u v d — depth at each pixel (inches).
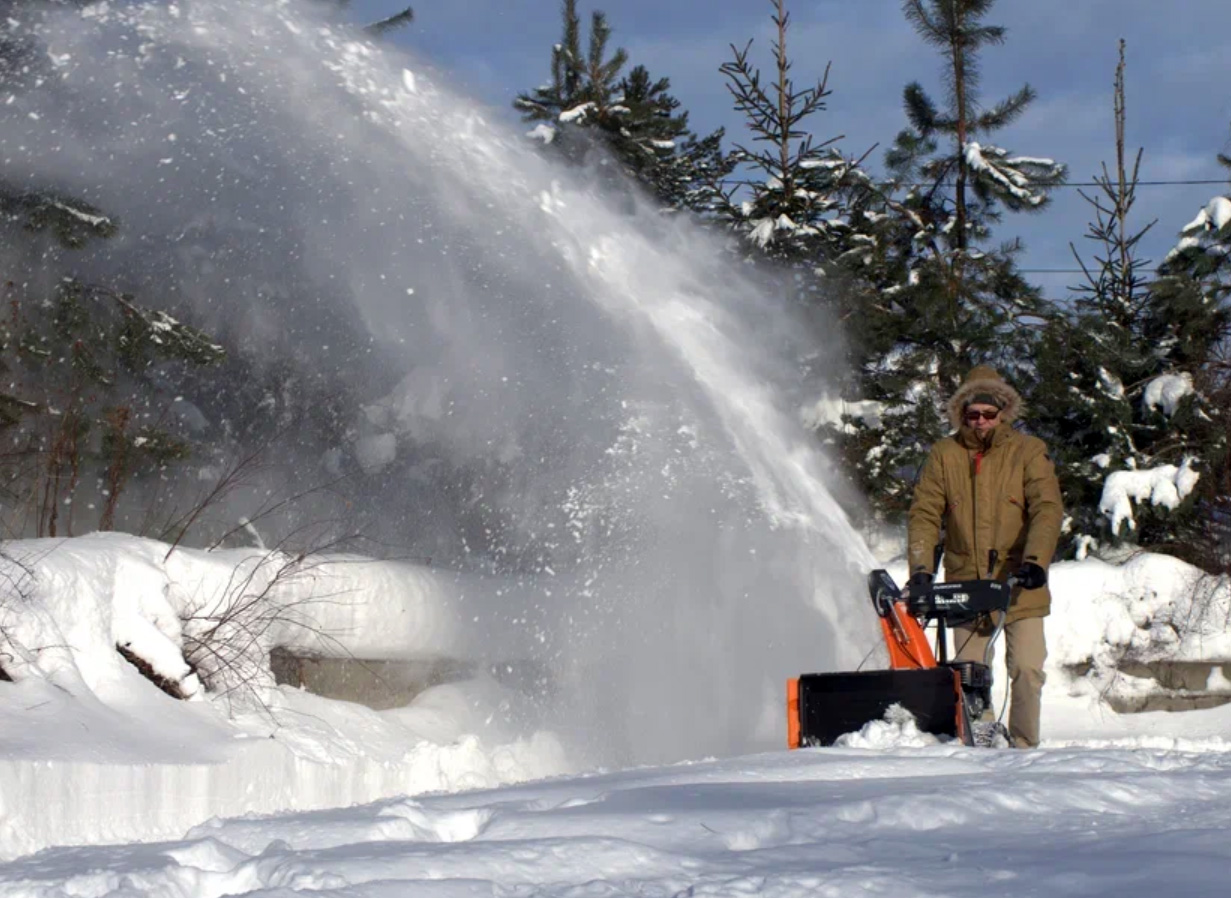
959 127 661.3
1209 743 337.7
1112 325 554.9
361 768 285.9
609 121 693.3
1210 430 518.9
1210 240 568.7
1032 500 261.0
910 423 559.5
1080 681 417.1
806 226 611.8
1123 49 627.2
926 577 248.2
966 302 581.0
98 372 401.4
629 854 122.3
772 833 135.4
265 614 303.4
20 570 264.8
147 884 116.3
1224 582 418.9
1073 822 139.6
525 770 323.6
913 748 197.9
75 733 241.6
